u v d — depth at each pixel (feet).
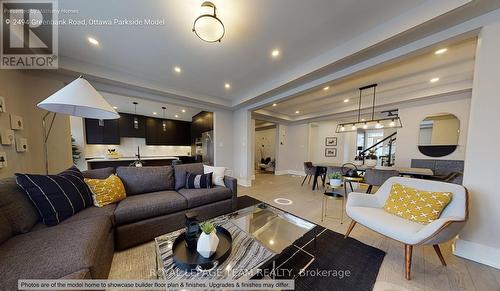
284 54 7.99
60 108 5.30
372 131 24.04
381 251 5.76
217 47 7.41
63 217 4.66
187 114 20.21
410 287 4.32
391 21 5.84
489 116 4.97
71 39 6.78
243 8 5.34
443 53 7.47
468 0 4.46
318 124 24.16
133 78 10.07
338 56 7.37
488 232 5.05
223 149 16.43
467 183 5.35
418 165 12.63
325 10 5.44
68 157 8.95
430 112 12.27
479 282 4.45
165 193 7.67
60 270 2.89
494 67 4.85
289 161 24.02
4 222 3.65
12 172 6.61
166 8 5.34
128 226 5.74
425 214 5.15
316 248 5.92
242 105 15.05
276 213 7.02
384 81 10.46
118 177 7.19
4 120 6.28
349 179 10.01
